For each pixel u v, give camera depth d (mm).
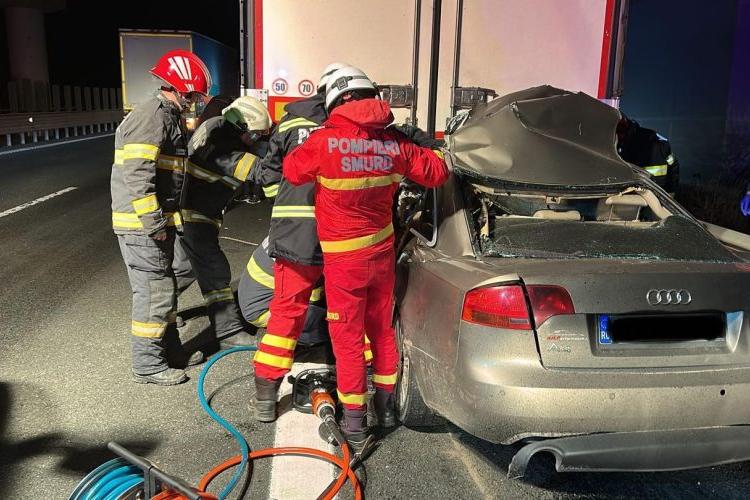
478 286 2801
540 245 3207
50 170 13812
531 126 3695
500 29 5906
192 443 3375
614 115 3811
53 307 5371
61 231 8141
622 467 2621
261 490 2979
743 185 9992
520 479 3129
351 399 3268
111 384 4020
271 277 4355
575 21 6004
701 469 3260
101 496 2369
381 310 3369
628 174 3570
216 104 5016
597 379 2654
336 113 3051
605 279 2727
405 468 3195
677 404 2668
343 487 3021
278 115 5887
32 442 3348
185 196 4430
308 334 4336
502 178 3455
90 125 25500
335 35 5805
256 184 4168
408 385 3385
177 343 4301
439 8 5812
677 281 2766
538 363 2676
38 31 30922
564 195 3604
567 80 6082
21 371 4172
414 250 3621
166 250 3949
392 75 5867
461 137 3793
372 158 3051
